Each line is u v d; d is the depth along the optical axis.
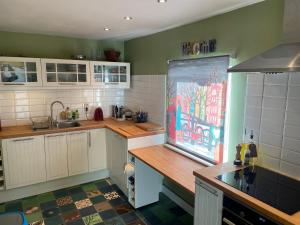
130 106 4.08
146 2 1.98
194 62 2.61
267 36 1.91
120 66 3.81
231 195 1.56
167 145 3.06
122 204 3.05
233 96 2.22
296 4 1.64
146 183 2.94
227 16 2.22
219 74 2.31
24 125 3.47
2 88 2.98
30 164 3.10
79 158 3.45
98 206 3.00
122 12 2.27
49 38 3.54
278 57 1.49
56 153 3.26
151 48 3.40
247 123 2.11
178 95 2.90
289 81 1.78
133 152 2.85
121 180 3.29
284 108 1.83
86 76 3.54
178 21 2.60
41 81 3.20
